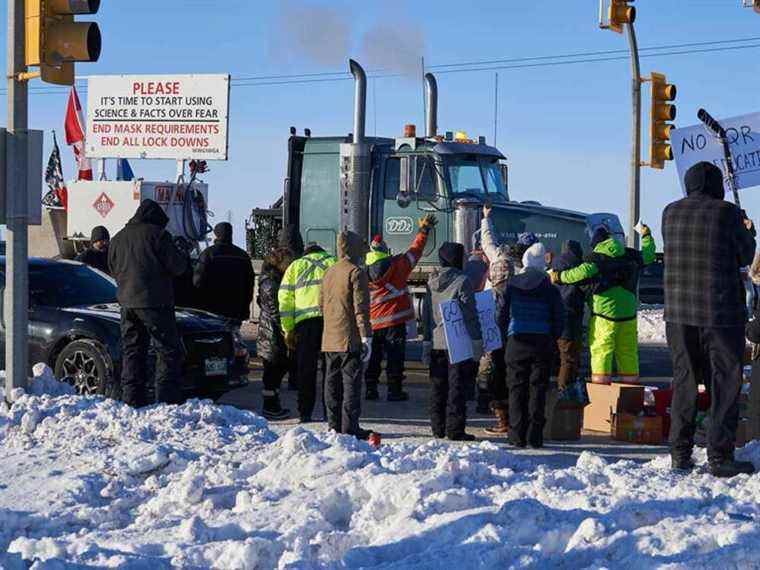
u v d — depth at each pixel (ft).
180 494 29.27
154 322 42.34
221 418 38.68
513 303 41.65
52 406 38.58
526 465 33.96
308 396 46.55
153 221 42.98
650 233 53.16
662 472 31.73
